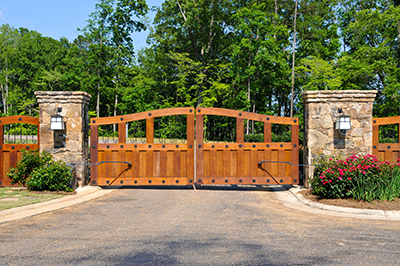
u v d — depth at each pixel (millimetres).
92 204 7508
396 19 24969
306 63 28375
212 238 4926
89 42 36656
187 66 34219
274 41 30562
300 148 10797
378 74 28484
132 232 5215
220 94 33875
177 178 9516
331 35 33625
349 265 3867
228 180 9477
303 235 5117
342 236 5066
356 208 6891
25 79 47688
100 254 4191
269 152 9531
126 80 36219
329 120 9234
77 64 37781
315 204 7461
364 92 9125
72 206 7262
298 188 9477
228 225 5719
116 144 9516
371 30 27547
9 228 5402
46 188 8766
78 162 9359
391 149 9352
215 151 9508
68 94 9273
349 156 8445
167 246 4531
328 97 9227
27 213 6457
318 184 8250
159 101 38531
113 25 36062
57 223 5746
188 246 4535
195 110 9570
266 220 6125
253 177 9492
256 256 4148
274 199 8414
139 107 34750
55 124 9070
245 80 32594
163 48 41156
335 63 29688
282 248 4469
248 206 7469
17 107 40969
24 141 12305
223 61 36938
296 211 6977
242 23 30047
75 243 4633
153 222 5883
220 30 40469
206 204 7633
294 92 34625
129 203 7660
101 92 36531
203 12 38188
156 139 18469
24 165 8852
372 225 5777
